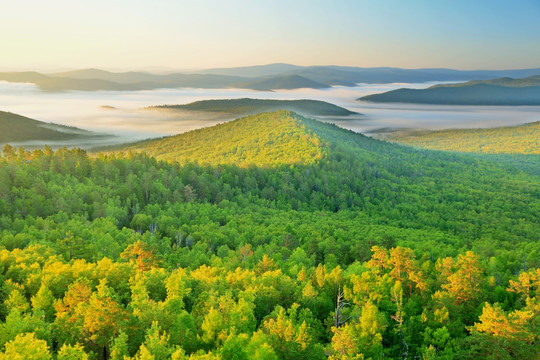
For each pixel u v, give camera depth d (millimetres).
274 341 40844
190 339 41469
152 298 54344
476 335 42656
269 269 72125
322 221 148125
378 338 44188
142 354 33438
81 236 97375
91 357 38125
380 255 65062
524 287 56031
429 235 141250
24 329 38875
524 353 39938
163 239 104375
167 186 168000
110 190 147000
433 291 58875
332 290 60094
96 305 40031
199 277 62344
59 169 165625
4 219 106812
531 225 187375
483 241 137500
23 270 59406
